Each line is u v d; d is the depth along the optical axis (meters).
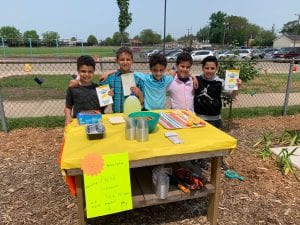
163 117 2.94
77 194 2.24
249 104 7.84
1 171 3.60
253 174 3.59
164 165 2.71
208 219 2.74
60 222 2.69
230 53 5.47
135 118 2.35
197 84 3.59
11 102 7.69
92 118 2.76
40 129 5.14
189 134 2.46
